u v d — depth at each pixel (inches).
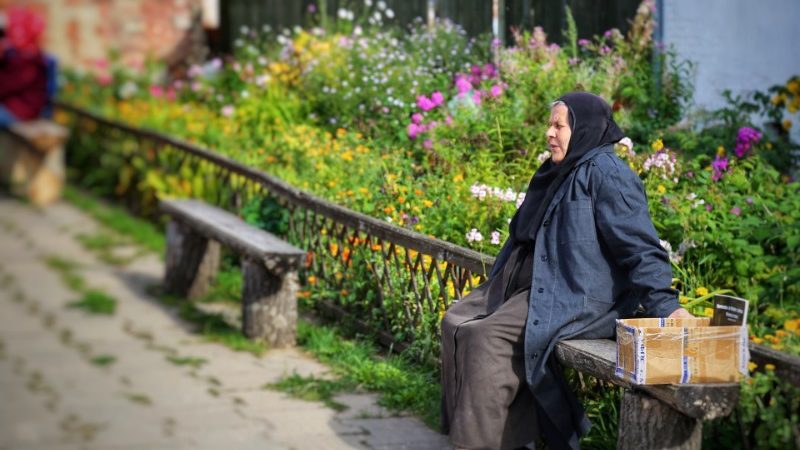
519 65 385.7
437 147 345.7
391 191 327.0
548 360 181.5
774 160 341.1
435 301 269.4
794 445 169.6
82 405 250.8
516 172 333.1
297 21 549.0
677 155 323.3
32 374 277.1
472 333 184.9
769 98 358.9
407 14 486.3
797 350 202.4
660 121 369.1
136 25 691.4
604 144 185.5
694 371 158.6
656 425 165.5
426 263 277.0
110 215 494.9
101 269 408.8
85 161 568.7
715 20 404.8
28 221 493.4
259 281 297.3
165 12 683.4
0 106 559.2
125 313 344.5
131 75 623.2
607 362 167.2
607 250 180.5
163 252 433.1
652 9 397.4
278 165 406.0
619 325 162.9
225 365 281.6
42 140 530.6
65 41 733.9
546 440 198.5
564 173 185.0
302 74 463.8
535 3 428.8
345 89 428.8
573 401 182.9
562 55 392.5
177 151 451.8
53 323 332.2
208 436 226.1
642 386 162.7
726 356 159.3
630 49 398.9
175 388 261.9
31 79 564.1
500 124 356.8
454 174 330.0
